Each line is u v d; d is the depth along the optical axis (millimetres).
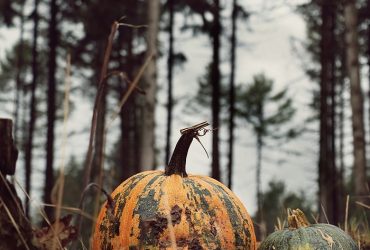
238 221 2715
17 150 2406
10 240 2189
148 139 13828
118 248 2592
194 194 2682
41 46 23219
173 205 2609
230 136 17125
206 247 2541
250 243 2738
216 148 15375
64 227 2242
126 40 18281
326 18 17156
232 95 17516
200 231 2566
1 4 19328
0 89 30500
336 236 2959
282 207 4352
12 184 2367
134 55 18203
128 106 18766
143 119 14047
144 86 14234
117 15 16828
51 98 16953
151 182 2736
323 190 16578
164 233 2543
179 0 17688
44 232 2242
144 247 2529
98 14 16719
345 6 13719
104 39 17438
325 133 17141
